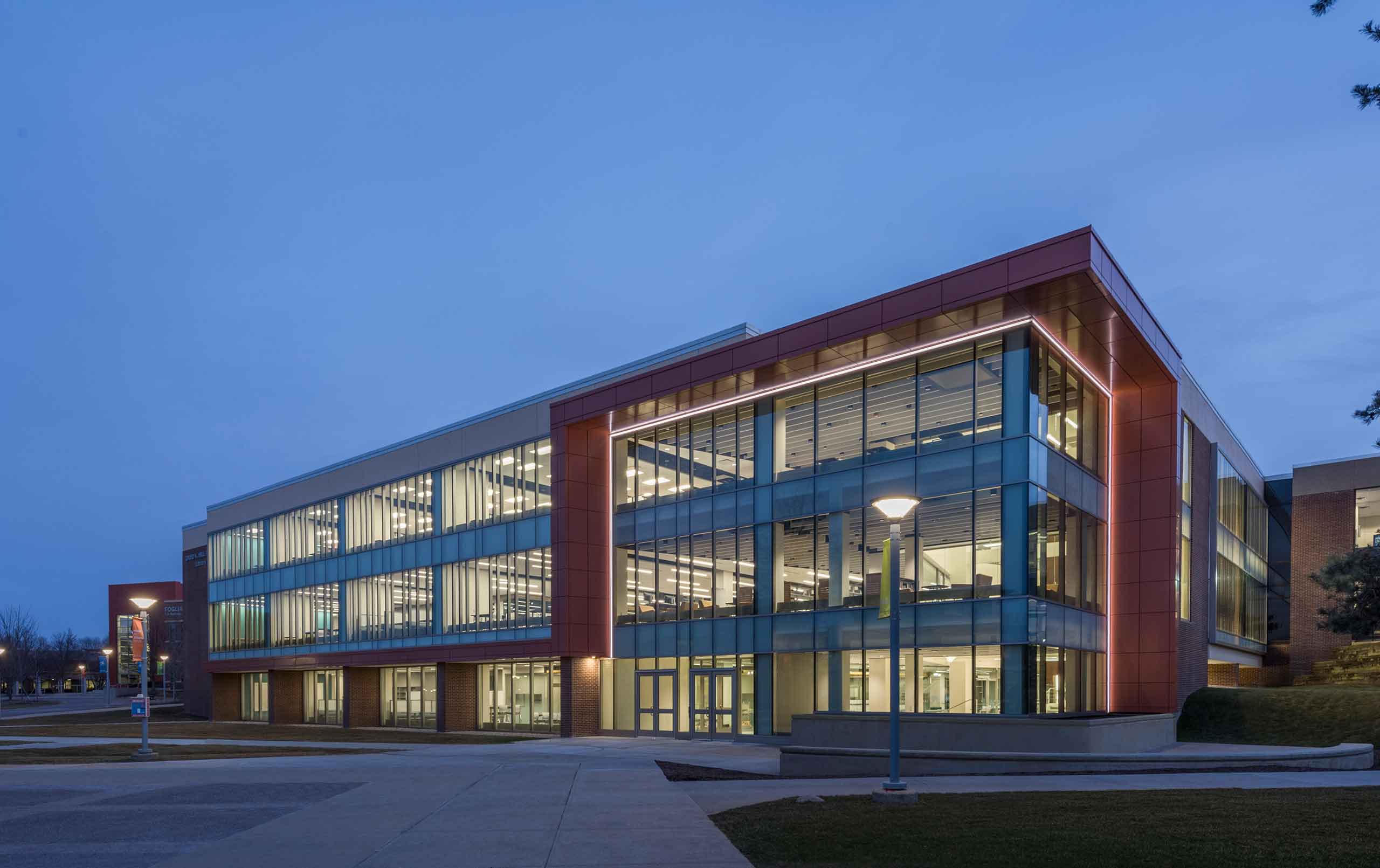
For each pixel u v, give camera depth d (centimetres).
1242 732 2891
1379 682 3819
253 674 6222
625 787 1791
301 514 5634
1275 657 5041
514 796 1655
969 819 1297
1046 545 2692
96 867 1091
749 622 3269
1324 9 1088
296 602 5578
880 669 2873
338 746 3266
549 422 3991
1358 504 4862
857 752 2219
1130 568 3147
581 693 3712
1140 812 1341
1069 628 2819
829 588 3052
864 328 2795
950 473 2791
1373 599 2522
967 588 2700
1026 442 2631
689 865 1052
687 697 3472
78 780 2012
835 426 3119
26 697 12381
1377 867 959
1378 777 1855
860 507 3003
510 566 4109
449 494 4525
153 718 6688
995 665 2622
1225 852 1038
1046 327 2722
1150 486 3155
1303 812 1315
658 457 3712
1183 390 3434
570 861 1082
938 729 2283
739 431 3419
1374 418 1323
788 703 3136
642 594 3688
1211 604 3834
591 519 3812
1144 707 3038
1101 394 3234
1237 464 4544
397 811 1490
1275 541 5178
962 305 2569
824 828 1252
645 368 3822
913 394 2925
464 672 4412
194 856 1145
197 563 7094
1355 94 1128
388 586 4859
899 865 1016
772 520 3253
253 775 2078
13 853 1180
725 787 1839
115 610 12850
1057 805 1428
